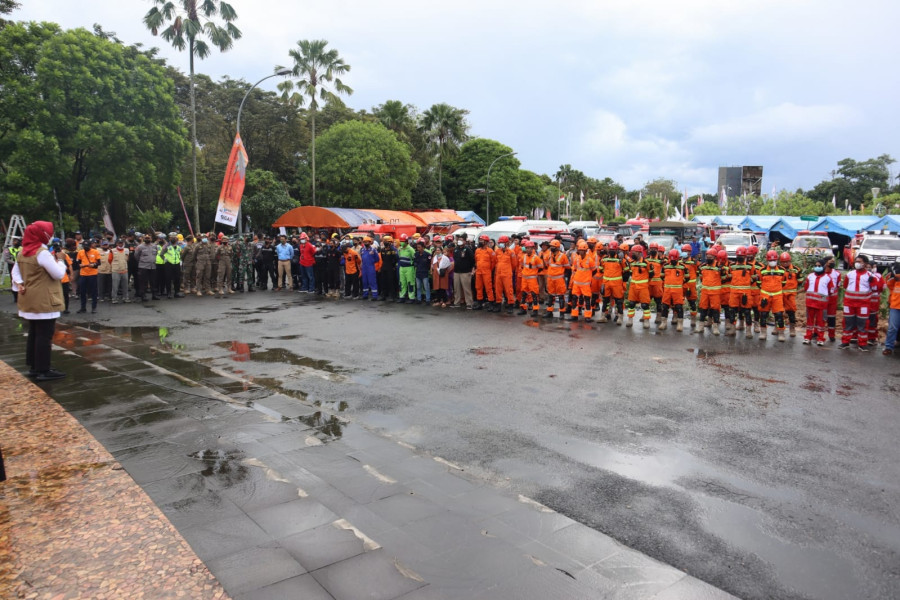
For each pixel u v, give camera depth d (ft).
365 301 58.65
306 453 17.31
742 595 11.06
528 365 30.37
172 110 98.63
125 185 93.40
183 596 9.95
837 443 19.42
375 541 12.25
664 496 15.44
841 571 12.03
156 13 107.34
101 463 16.07
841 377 28.19
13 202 81.87
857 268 35.09
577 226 121.08
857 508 14.90
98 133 87.10
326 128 180.55
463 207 217.77
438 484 15.61
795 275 38.60
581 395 24.82
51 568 10.75
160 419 20.11
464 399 24.16
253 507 13.55
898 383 27.12
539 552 12.21
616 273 43.42
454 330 41.24
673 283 40.81
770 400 24.25
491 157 214.69
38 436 18.17
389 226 101.96
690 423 21.33
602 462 17.71
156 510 13.24
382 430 20.34
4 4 93.45
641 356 32.71
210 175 145.48
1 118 85.76
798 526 13.93
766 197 250.37
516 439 19.60
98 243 63.82
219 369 29.07
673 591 11.02
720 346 35.81
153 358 31.58
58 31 91.50
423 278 55.83
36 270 25.16
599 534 13.21
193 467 15.90
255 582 10.46
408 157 161.79
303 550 11.68
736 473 17.01
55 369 28.02
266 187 144.56
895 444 19.35
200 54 114.01
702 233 115.65
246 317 47.60
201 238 63.52
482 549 12.18
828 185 303.07
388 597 10.20
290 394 24.79
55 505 13.43
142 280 58.49
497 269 50.85
